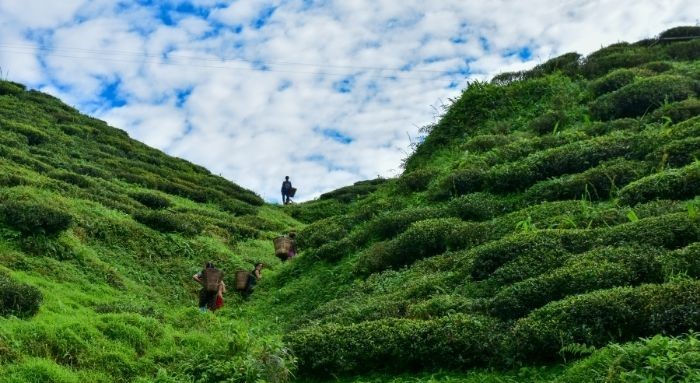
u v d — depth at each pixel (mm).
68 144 41688
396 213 20844
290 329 15508
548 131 24906
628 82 26094
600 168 18578
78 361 12062
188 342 13789
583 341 10219
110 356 12406
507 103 28641
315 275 20984
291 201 49375
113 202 27641
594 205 17266
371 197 26766
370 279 17531
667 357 8469
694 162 16953
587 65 29844
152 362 12703
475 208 19297
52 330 12477
